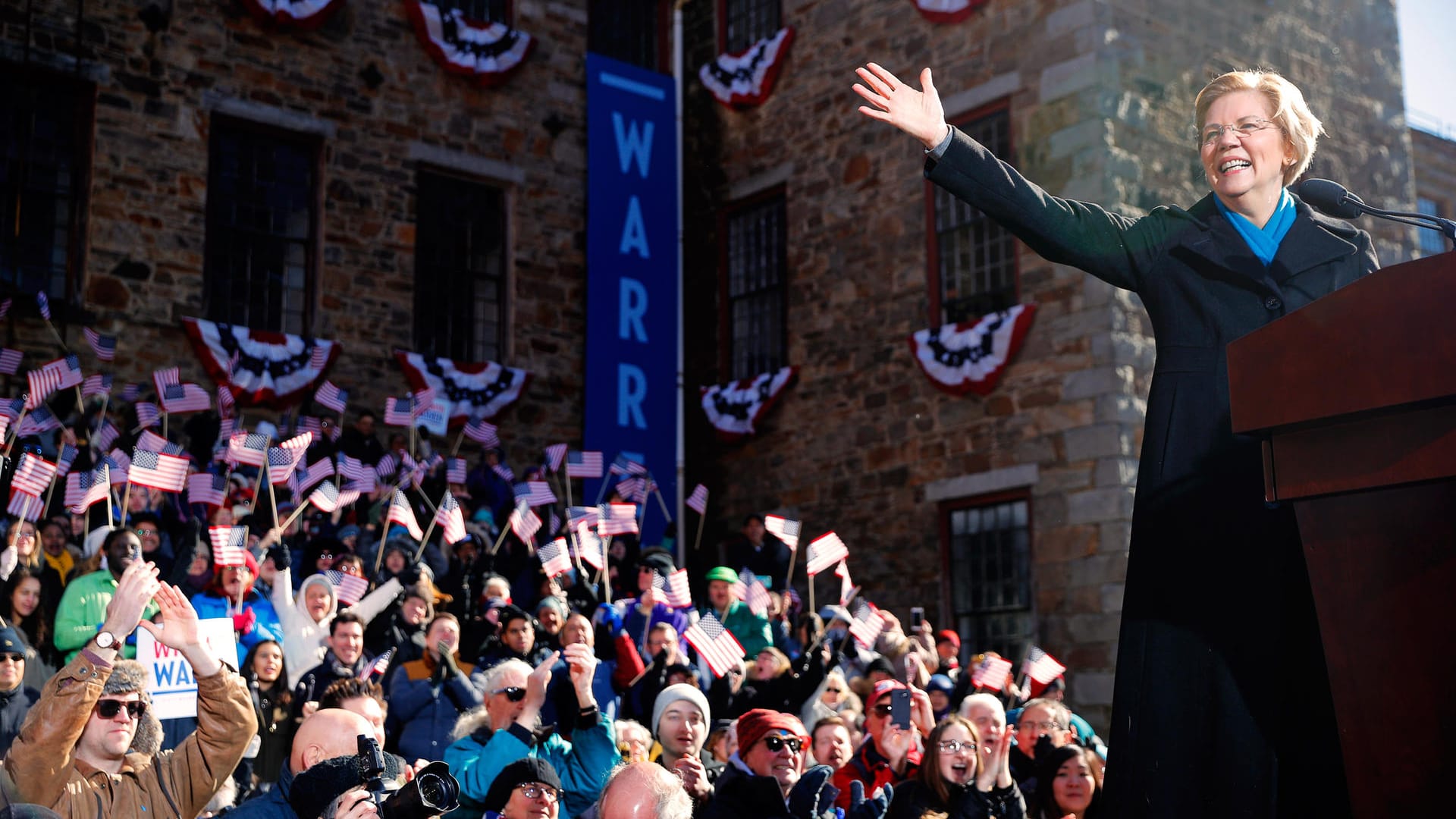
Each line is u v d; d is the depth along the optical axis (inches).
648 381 813.9
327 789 165.8
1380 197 722.2
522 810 218.7
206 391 677.9
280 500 606.9
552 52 829.2
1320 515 89.6
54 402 603.5
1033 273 666.2
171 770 206.1
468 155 786.8
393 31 766.5
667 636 408.2
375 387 734.5
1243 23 695.7
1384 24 750.5
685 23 885.8
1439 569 83.0
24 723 192.2
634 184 832.3
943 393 695.7
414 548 490.0
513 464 775.1
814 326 774.5
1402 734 84.1
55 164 658.2
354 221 741.3
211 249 694.5
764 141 820.6
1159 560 106.3
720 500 813.9
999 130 695.1
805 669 388.8
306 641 387.5
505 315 794.8
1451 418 82.0
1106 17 653.3
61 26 657.0
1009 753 350.3
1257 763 98.9
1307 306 89.3
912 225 727.7
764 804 252.8
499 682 270.5
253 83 713.0
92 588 376.8
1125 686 106.0
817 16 796.0
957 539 689.0
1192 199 667.4
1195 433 107.0
